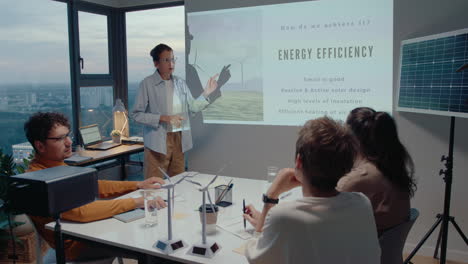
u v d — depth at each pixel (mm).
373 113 1738
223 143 3807
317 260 1143
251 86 3648
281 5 3482
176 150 3723
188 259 1545
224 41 3715
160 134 3564
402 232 1659
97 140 4332
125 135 4562
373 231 1239
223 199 2184
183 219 1971
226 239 1719
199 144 3902
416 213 1778
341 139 1165
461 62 2467
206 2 3754
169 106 3658
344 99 3340
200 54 3820
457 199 3014
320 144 1150
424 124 3049
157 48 3578
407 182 1697
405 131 3119
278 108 3574
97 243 1768
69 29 4281
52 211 1529
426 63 2762
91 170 1704
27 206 1561
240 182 2676
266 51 3572
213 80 3725
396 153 1686
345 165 1162
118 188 2406
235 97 3717
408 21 3043
